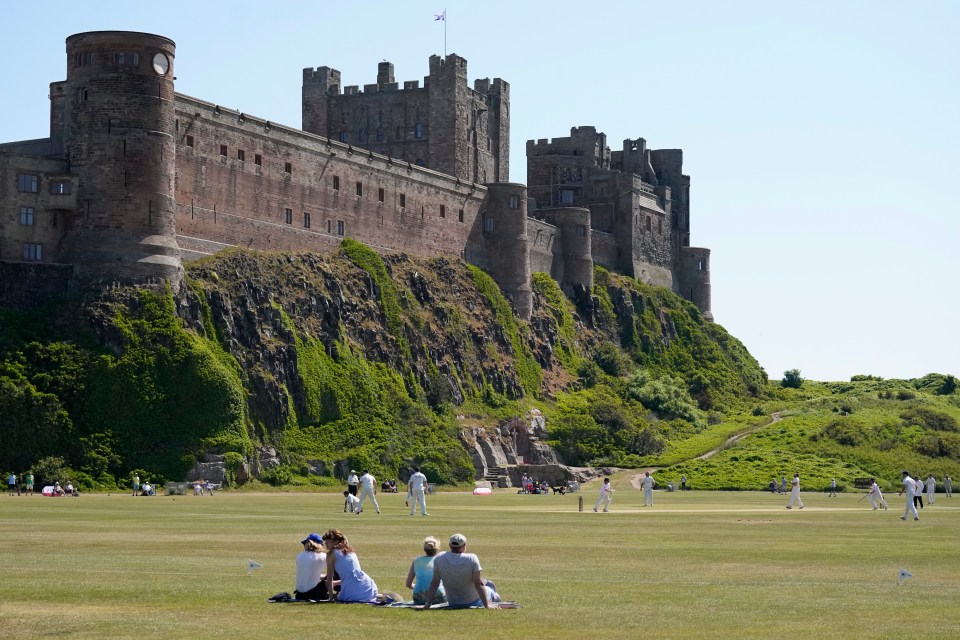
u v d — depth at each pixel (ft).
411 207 605.73
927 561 152.15
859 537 193.36
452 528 209.67
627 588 123.03
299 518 234.99
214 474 411.95
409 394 538.88
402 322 557.74
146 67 438.81
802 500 375.25
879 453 557.74
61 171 438.40
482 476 519.60
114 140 435.53
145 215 437.99
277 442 457.27
